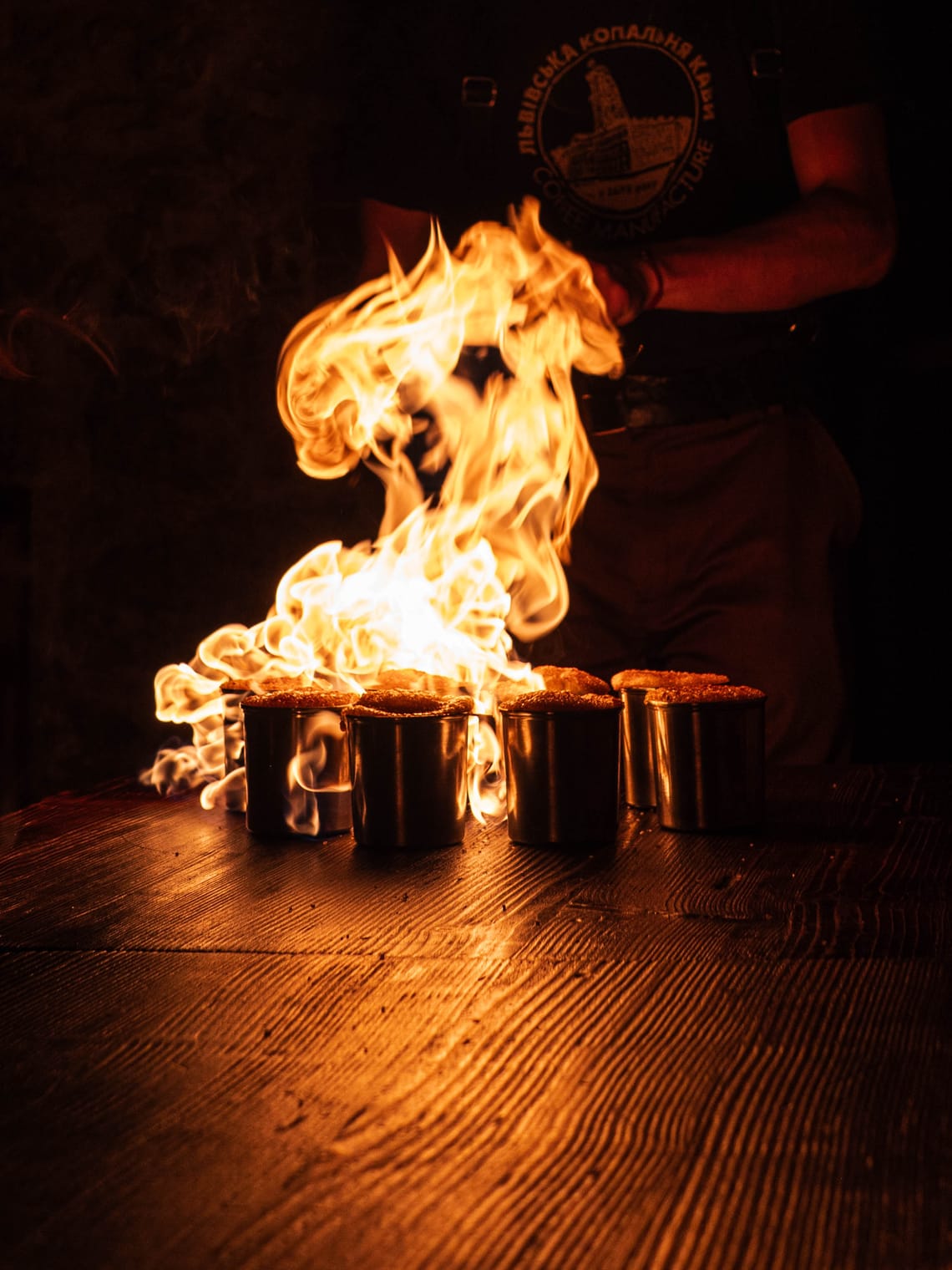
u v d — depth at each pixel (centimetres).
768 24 183
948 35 237
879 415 246
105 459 252
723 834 113
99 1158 51
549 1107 55
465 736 112
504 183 194
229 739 131
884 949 77
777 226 171
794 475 186
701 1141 51
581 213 191
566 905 89
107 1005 70
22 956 79
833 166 183
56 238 252
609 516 195
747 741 114
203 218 250
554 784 109
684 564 191
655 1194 47
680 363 188
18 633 252
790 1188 47
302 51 248
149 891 96
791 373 187
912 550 248
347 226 248
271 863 105
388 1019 67
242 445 250
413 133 196
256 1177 49
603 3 187
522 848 109
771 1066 59
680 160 188
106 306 252
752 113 184
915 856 101
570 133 190
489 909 89
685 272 165
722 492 188
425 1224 45
